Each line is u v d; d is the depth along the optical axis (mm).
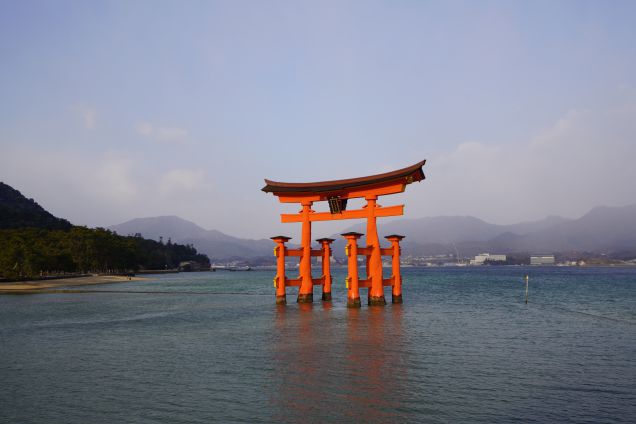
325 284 52469
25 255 120875
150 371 20891
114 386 18500
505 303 56719
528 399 16594
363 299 66812
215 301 62312
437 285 110562
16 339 30625
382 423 14312
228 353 24688
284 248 49250
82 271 168375
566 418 14758
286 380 19016
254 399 16641
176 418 14859
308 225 48344
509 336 29750
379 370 20578
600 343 27438
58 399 16906
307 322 36219
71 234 167250
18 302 62344
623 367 21250
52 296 74312
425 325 34406
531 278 163500
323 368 20984
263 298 67688
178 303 59719
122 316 44438
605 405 15961
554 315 42750
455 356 23453
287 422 14453
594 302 59156
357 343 26984
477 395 17016
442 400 16453
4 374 20688
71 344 28453
